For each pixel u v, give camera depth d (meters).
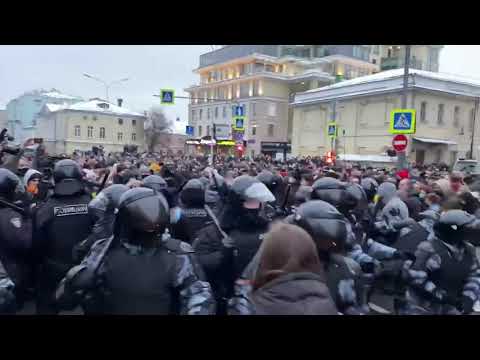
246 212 3.09
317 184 3.54
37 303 3.62
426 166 21.23
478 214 4.20
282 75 56.09
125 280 2.08
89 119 56.91
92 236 3.48
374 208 5.00
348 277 2.34
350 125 36.94
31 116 71.50
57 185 3.69
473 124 35.22
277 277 1.76
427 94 32.28
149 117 62.91
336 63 58.31
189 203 4.17
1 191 3.46
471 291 2.85
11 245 3.38
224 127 37.66
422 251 2.93
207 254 3.08
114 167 7.10
